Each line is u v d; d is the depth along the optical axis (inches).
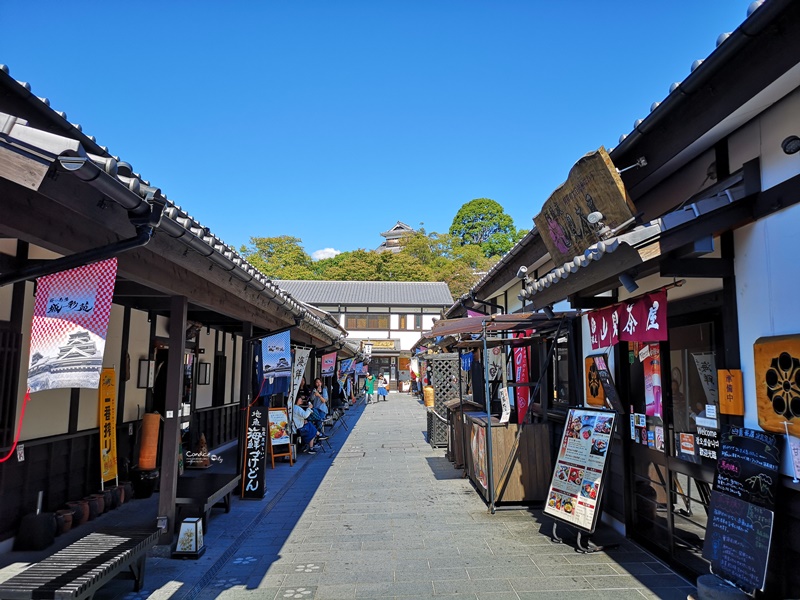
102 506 234.1
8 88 99.2
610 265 138.1
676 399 170.4
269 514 241.3
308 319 307.9
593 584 154.4
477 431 281.4
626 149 156.4
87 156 84.0
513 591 150.5
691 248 132.7
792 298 118.9
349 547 193.0
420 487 296.0
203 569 169.3
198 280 196.7
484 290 405.1
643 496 192.1
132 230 120.9
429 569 169.2
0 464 184.7
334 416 662.5
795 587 115.9
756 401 127.6
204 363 382.3
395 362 1424.7
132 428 283.7
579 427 202.1
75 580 122.3
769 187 125.9
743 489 127.2
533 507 245.4
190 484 224.5
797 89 116.4
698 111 132.5
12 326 187.0
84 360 110.7
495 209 2279.8
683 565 162.4
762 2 93.4
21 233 103.3
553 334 265.1
